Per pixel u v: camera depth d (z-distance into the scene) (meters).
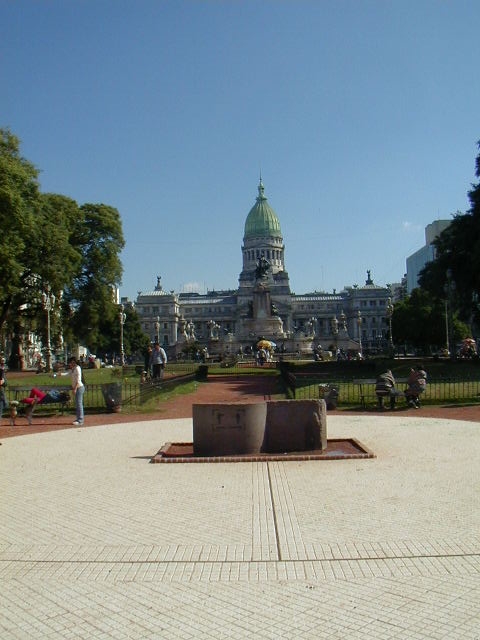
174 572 10.03
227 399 41.91
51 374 75.56
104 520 12.98
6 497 15.14
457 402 35.81
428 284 78.38
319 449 20.09
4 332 94.69
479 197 64.69
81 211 89.44
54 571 10.19
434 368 66.75
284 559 10.47
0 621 8.49
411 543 11.10
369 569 9.98
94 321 94.06
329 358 138.88
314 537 11.53
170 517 13.06
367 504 13.69
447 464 17.86
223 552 10.86
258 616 8.45
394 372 64.38
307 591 9.21
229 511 13.41
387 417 29.86
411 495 14.39
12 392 41.78
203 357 143.38
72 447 22.58
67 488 15.97
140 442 23.48
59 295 84.19
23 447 22.78
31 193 69.94
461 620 8.18
